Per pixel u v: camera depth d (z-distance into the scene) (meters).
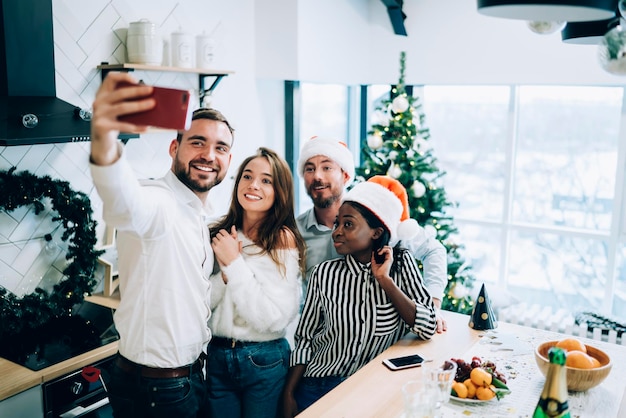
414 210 3.82
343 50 4.19
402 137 3.80
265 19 3.73
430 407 1.58
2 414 2.10
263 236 2.21
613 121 4.05
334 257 2.57
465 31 4.18
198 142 1.91
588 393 1.82
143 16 3.07
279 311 2.14
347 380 1.94
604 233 4.16
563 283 4.36
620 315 4.18
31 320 2.56
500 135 4.44
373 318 2.17
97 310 2.83
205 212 2.09
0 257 2.65
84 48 2.82
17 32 2.39
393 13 4.33
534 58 3.95
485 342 2.23
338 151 2.55
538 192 4.38
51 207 2.81
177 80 3.31
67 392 2.30
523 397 1.80
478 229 4.61
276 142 4.12
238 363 2.14
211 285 2.07
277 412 2.21
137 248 1.79
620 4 1.42
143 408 1.87
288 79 3.71
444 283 2.67
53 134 2.28
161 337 1.83
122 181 1.40
